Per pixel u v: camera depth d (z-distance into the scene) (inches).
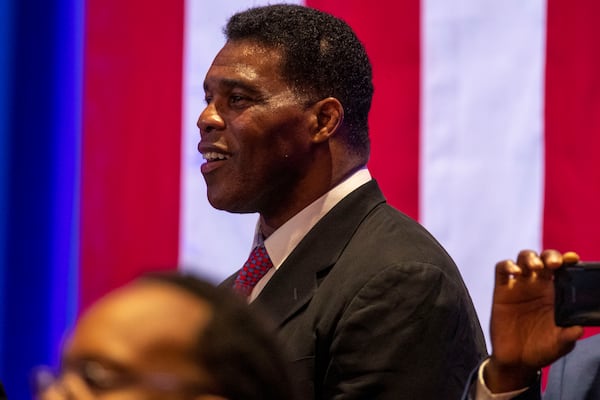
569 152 308.2
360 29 319.3
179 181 330.6
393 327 168.9
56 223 335.3
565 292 130.2
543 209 308.7
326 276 179.5
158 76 332.8
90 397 85.6
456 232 312.2
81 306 332.2
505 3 314.0
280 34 188.2
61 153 335.9
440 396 167.9
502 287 134.5
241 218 328.5
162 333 85.9
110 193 332.8
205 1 331.9
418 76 315.9
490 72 313.6
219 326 86.7
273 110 184.4
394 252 175.9
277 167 184.7
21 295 334.3
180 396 85.1
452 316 172.1
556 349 131.6
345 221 184.5
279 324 176.7
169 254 330.0
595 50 308.3
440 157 313.6
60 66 337.4
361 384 167.3
